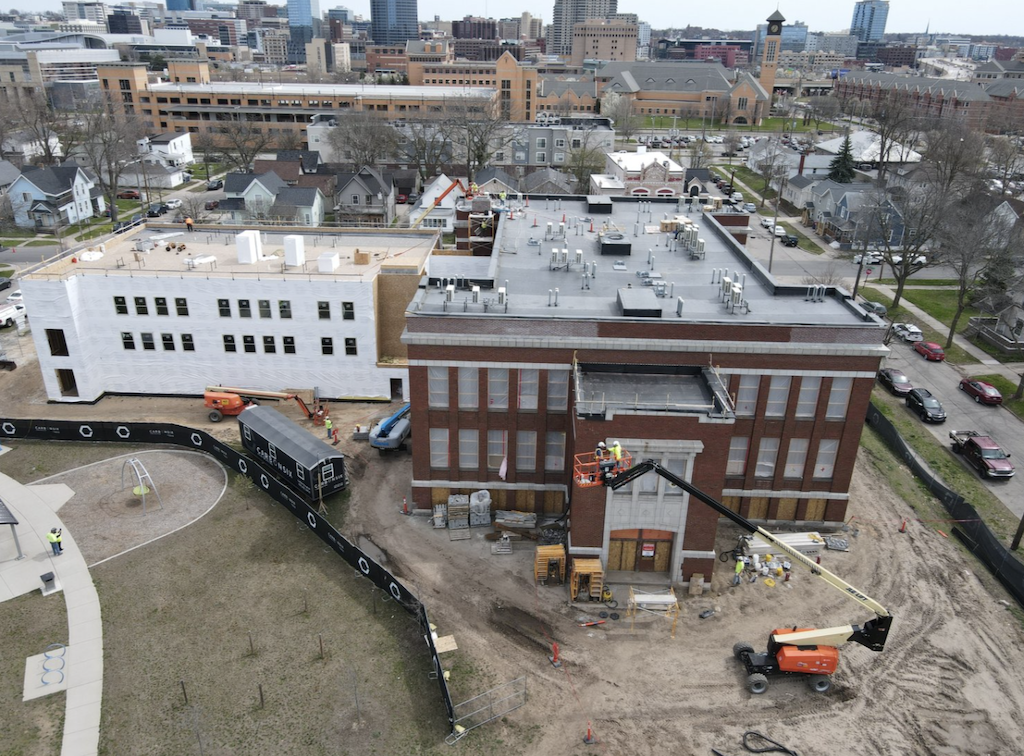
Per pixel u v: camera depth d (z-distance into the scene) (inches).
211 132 7239.2
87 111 7795.3
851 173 5925.2
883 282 3988.7
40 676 1449.3
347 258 2689.5
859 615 1656.0
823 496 1926.7
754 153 7066.9
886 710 1412.4
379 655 1513.3
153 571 1745.8
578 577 1653.5
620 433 1611.7
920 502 2079.2
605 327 1761.8
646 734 1357.0
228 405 2429.9
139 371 2564.0
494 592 1706.4
